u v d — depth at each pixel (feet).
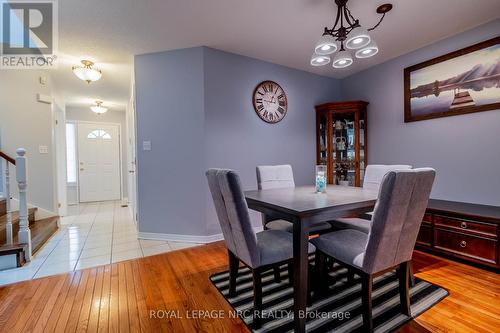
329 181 11.97
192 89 9.54
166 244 9.50
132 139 13.29
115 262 7.80
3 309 5.32
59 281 6.55
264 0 6.74
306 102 12.32
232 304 5.46
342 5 6.50
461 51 8.43
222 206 5.20
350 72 12.55
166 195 9.94
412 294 5.67
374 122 11.69
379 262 4.36
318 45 5.78
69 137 18.62
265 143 11.05
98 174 19.49
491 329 4.52
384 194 4.03
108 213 15.23
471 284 6.08
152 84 9.86
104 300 5.66
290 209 4.46
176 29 8.14
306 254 4.42
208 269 7.25
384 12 7.34
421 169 4.39
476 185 8.24
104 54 9.82
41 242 9.09
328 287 6.02
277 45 9.48
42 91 11.48
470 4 7.02
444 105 8.93
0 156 9.51
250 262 4.68
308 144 12.39
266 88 10.99
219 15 7.41
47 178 11.68
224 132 9.97
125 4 6.72
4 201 10.14
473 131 8.27
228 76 10.03
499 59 7.59
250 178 10.66
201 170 9.55
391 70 10.85
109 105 18.10
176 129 9.75
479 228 6.76
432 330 4.54
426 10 7.27
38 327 4.75
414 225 4.62
